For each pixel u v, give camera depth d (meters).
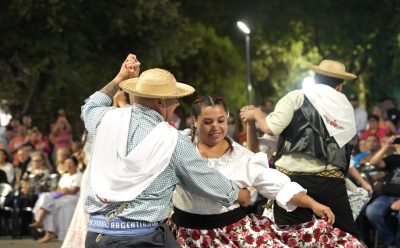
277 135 8.77
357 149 16.34
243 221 7.49
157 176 6.70
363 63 36.22
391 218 13.03
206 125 7.41
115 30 25.75
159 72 6.93
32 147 20.23
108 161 6.75
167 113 7.00
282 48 36.22
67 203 16.48
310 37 35.94
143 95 6.84
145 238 6.67
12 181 18.28
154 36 26.23
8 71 26.62
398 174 13.04
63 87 27.59
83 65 25.80
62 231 16.50
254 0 34.19
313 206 7.47
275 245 7.48
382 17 35.22
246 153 7.46
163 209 6.76
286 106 8.62
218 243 7.43
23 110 26.69
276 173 7.43
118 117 6.82
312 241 7.59
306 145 8.57
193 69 32.16
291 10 34.47
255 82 36.03
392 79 35.84
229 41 32.72
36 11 24.45
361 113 21.19
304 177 8.56
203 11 32.50
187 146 6.79
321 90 8.62
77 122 27.84
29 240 16.91
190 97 31.77
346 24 35.16
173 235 7.32
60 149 17.50
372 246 13.86
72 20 24.89
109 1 25.50
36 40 24.78
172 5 26.36
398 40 35.16
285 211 8.30
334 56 36.22
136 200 6.68
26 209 17.45
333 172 8.58
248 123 8.84
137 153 6.69
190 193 7.39
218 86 32.44
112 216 6.67
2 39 24.70
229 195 6.92
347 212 8.61
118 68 26.25
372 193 13.15
